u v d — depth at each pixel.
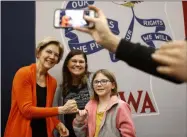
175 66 0.37
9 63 1.96
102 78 1.57
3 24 1.97
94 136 1.53
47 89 1.71
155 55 0.39
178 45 0.38
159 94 2.09
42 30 1.99
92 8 0.50
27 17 1.98
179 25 2.11
